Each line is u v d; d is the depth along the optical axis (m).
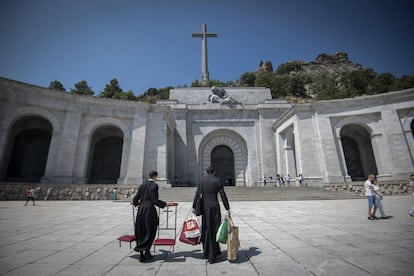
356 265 3.65
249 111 30.66
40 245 5.03
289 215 8.84
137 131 21.98
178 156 28.06
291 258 4.06
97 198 17.33
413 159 19.95
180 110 29.55
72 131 20.33
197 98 32.94
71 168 19.52
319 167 21.22
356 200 14.61
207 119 30.25
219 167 30.47
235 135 30.53
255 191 17.67
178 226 7.21
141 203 4.34
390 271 3.38
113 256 4.30
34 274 3.43
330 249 4.52
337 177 20.23
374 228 6.35
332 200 14.87
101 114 21.66
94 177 26.19
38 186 16.66
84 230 6.57
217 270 3.58
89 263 3.92
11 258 4.16
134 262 3.98
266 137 29.19
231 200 15.22
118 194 17.77
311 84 67.81
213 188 4.38
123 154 21.53
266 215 8.93
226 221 4.05
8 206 12.79
